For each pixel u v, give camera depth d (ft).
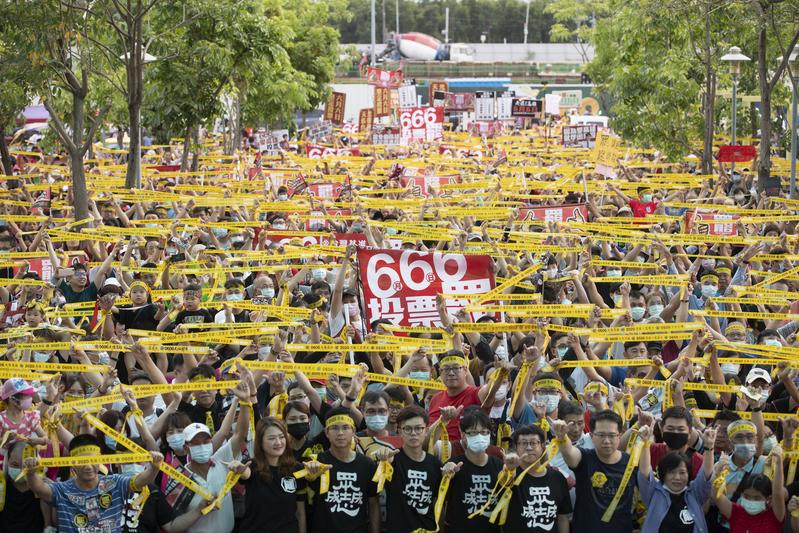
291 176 164.66
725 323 84.79
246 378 52.03
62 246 108.68
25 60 114.83
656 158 220.43
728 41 178.19
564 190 151.43
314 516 50.42
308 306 76.48
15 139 220.43
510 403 57.62
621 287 77.00
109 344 59.11
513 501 49.96
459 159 197.57
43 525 49.47
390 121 307.37
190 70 151.02
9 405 50.78
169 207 135.95
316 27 310.65
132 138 129.90
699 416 57.06
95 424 48.44
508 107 282.36
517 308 63.16
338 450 50.49
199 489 48.75
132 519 48.03
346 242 100.22
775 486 49.39
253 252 95.61
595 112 375.25
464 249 92.99
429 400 62.28
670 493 50.42
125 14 126.41
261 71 161.99
